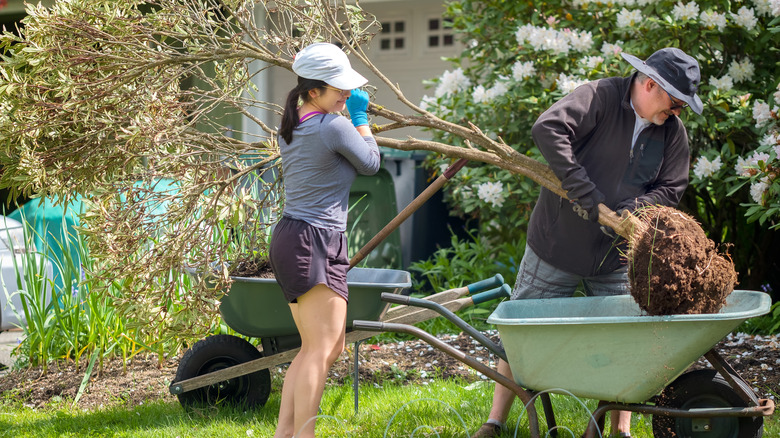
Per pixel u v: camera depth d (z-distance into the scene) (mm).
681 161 5000
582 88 4848
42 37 5605
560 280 5184
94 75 5664
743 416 4266
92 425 5938
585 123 4777
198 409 6039
